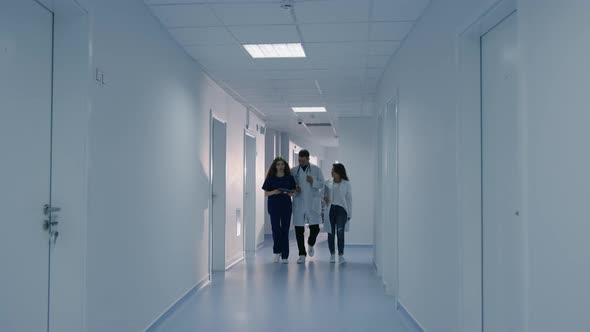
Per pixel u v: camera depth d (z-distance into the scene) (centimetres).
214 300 535
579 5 162
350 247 1009
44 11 276
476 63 301
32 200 263
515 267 250
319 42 505
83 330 283
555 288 178
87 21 288
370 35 482
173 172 479
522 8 205
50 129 283
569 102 168
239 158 844
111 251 328
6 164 239
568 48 169
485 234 292
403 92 503
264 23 444
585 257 158
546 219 184
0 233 234
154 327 419
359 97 823
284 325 439
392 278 574
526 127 201
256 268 752
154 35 422
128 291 360
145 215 396
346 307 507
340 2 392
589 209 156
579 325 162
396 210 527
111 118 325
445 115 336
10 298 242
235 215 804
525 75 203
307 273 706
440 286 347
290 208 803
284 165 803
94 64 297
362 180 1030
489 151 286
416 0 384
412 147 454
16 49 248
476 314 295
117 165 337
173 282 479
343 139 1041
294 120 1130
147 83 402
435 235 364
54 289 282
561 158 174
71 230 283
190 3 393
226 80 673
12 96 244
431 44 381
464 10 292
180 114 507
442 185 344
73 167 283
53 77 285
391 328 431
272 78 670
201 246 595
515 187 249
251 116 963
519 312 245
